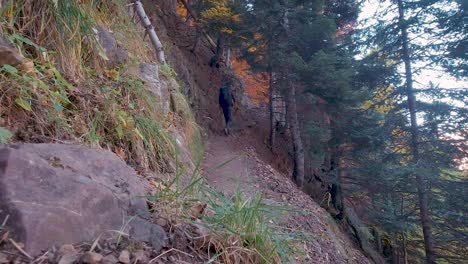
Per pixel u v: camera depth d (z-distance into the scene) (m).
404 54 14.34
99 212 1.71
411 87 14.15
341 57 14.36
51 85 2.59
